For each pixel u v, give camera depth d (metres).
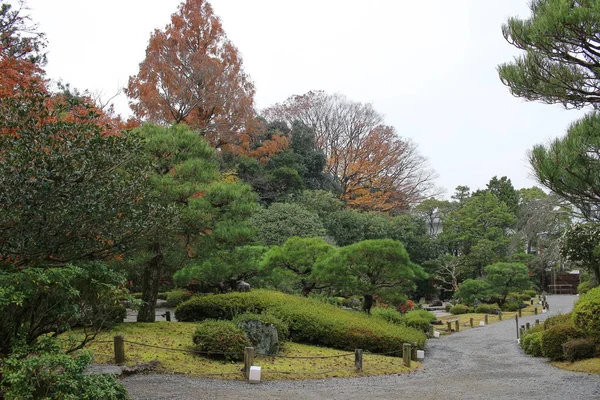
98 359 9.65
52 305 6.40
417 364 13.47
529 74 9.13
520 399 8.59
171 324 14.34
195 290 26.42
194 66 27.34
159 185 12.59
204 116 28.48
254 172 33.94
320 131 47.88
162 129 14.15
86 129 6.41
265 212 28.84
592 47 8.55
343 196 44.53
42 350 5.88
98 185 6.29
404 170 49.34
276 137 36.62
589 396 8.79
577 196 8.83
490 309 33.72
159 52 27.41
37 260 6.33
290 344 13.97
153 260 14.70
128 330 12.75
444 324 26.86
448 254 41.94
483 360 14.91
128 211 6.70
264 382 9.55
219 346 10.88
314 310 15.63
